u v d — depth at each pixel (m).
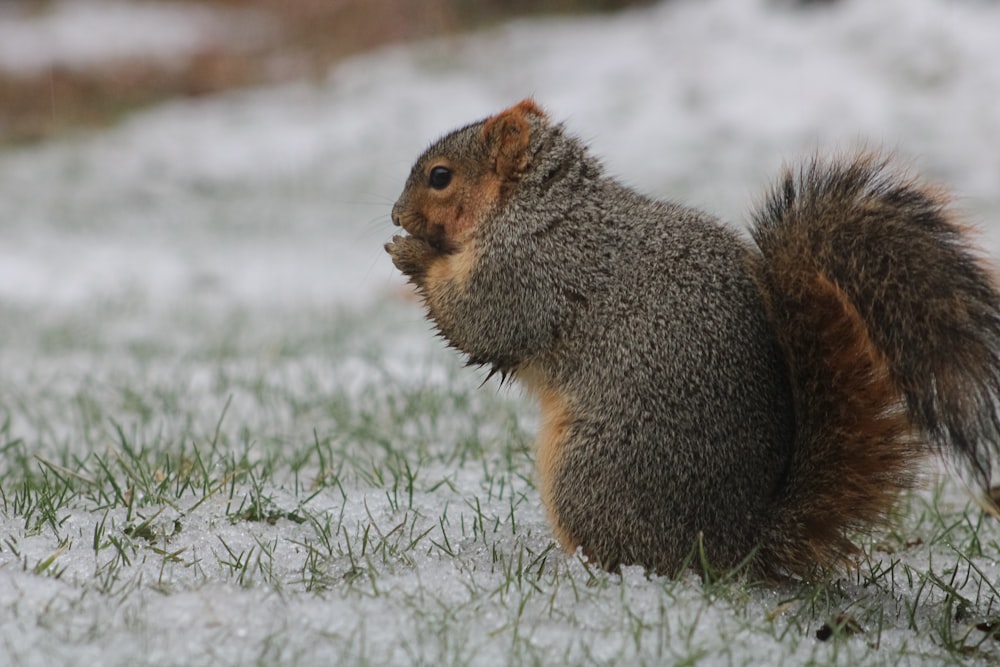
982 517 9.03
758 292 7.46
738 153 29.45
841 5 34.25
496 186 8.24
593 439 7.36
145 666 5.80
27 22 45.41
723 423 7.16
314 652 6.00
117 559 7.22
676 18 36.56
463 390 13.34
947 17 32.78
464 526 8.41
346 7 42.44
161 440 11.49
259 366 14.70
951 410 6.80
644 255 7.62
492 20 40.41
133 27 45.09
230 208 29.42
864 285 7.05
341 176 31.19
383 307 20.75
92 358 16.02
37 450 11.07
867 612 7.04
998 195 25.97
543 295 7.77
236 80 39.28
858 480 7.08
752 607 6.96
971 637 6.93
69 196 30.30
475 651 6.01
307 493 9.19
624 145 30.45
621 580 7.07
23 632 6.08
